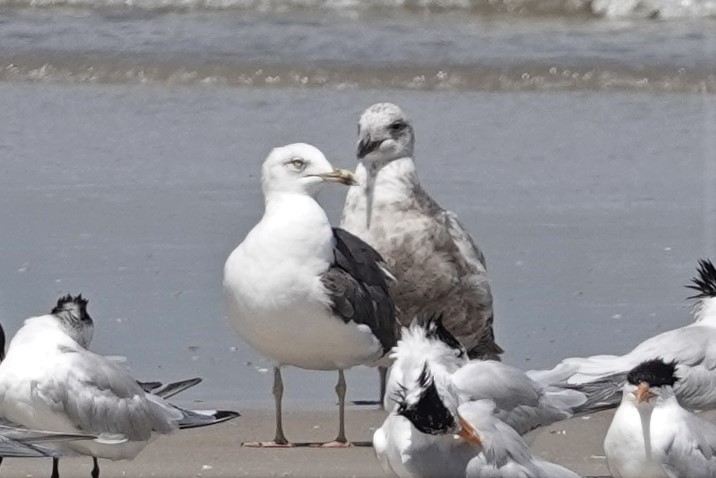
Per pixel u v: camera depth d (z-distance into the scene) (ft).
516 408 36.22
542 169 67.62
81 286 53.78
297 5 94.89
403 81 82.79
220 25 91.76
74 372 36.86
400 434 34.47
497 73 83.87
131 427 37.52
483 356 47.96
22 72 82.79
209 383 46.55
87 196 63.00
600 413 44.45
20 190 63.52
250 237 42.45
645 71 84.33
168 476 39.11
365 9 95.40
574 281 55.26
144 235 58.85
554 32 91.91
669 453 35.96
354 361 42.88
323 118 75.10
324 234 42.24
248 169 67.00
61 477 39.06
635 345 49.65
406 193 47.26
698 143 72.02
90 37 88.58
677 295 53.98
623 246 58.59
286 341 42.14
